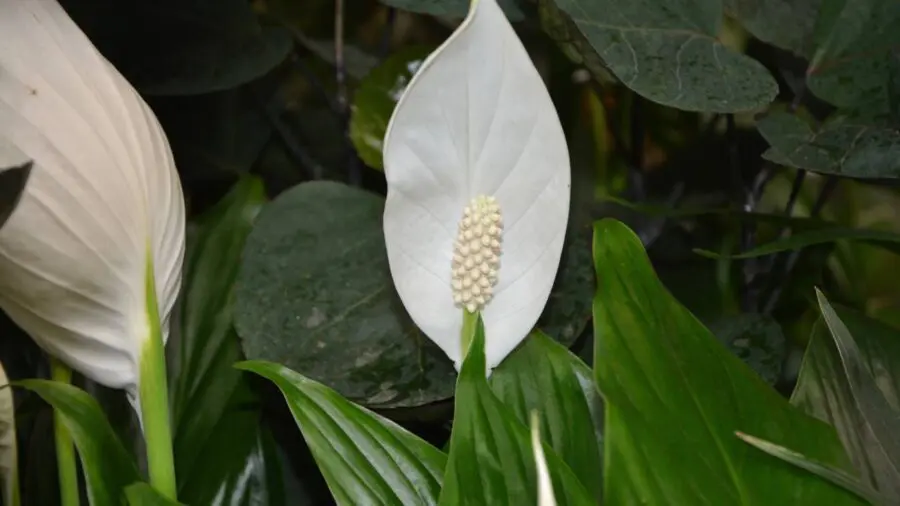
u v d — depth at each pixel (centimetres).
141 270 90
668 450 87
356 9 115
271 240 101
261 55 106
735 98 97
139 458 100
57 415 94
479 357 88
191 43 105
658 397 88
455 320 94
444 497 87
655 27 99
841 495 88
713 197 114
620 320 89
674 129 114
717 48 99
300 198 102
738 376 89
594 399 95
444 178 92
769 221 103
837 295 117
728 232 113
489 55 91
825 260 115
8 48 88
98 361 92
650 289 89
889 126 100
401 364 98
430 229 93
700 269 112
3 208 87
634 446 87
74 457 96
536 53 110
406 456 91
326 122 113
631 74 97
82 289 90
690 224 113
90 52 89
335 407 91
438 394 98
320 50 113
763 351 102
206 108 110
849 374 91
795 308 113
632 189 112
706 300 111
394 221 92
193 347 103
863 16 102
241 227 105
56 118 88
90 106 89
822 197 111
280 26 110
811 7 104
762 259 111
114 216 89
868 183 110
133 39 104
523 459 87
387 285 100
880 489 90
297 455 104
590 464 94
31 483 101
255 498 100
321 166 113
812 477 88
